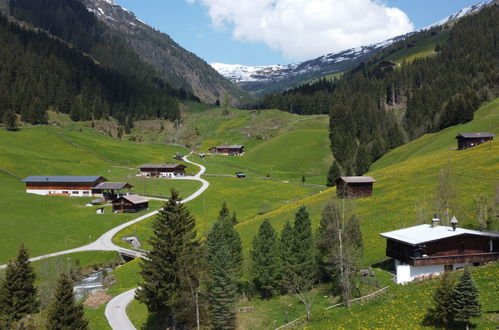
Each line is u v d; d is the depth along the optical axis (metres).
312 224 79.94
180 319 50.56
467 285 34.53
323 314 44.09
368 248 61.28
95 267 88.62
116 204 128.12
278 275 57.22
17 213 111.69
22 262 61.78
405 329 36.81
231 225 64.44
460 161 96.94
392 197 83.38
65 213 120.19
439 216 63.12
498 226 57.34
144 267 52.03
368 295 45.62
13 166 160.88
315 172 189.50
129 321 57.28
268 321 48.84
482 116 160.75
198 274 49.69
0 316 58.81
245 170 194.38
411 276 47.12
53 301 45.19
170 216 52.44
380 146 178.12
